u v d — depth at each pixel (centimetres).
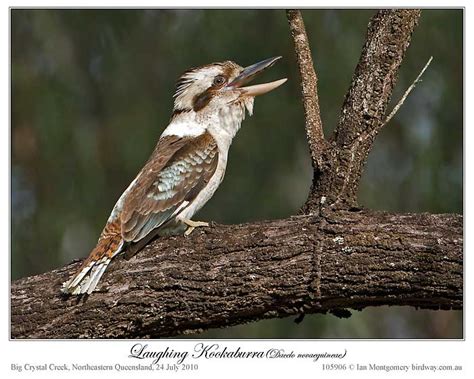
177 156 905
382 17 827
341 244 749
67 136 1341
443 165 1302
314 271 749
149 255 785
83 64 1391
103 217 1338
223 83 977
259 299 757
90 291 768
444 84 1311
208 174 917
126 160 1344
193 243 778
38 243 1330
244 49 1337
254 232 770
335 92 1286
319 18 1330
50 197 1348
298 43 837
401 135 1366
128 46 1404
